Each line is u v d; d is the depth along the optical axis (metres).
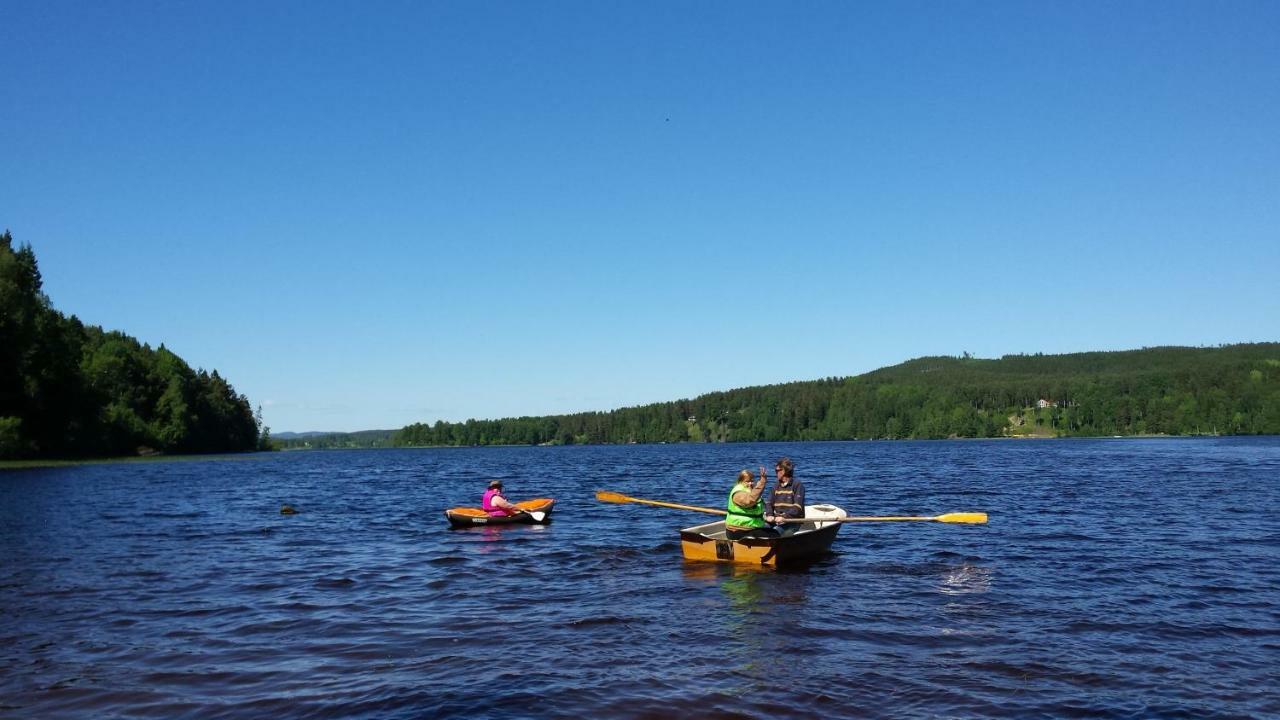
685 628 9.62
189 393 103.69
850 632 9.40
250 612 10.57
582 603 11.02
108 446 75.69
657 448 147.38
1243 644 8.78
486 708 6.94
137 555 15.56
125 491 33.81
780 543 13.34
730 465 63.41
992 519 20.33
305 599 11.38
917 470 47.97
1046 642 8.90
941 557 14.55
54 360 64.50
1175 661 8.19
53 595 11.68
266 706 7.04
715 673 7.89
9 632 9.56
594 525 20.19
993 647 8.72
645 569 13.66
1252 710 6.86
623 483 40.19
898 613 10.31
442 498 31.02
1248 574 12.69
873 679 7.68
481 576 13.12
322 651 8.72
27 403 61.59
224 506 26.62
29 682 7.71
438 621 10.04
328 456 113.62
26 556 15.45
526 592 11.80
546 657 8.45
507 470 59.34
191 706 7.06
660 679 7.71
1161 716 6.73
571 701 7.11
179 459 82.44
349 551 16.05
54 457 66.56
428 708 6.95
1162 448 82.56
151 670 8.07
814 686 7.49
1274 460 53.41
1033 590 11.64
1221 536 16.84
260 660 8.40
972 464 54.88
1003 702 7.06
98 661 8.39
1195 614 10.12
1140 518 20.22
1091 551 15.07
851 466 54.62
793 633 9.36
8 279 58.75
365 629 9.66
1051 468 47.47
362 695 7.29
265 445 147.75
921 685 7.50
